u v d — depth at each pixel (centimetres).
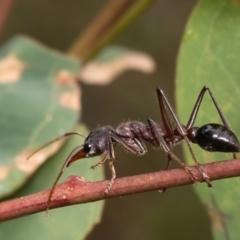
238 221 15
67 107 17
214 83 16
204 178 14
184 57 16
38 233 16
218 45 16
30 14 32
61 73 18
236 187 15
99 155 16
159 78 32
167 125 16
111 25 19
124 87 32
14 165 16
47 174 16
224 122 15
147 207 30
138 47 31
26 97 17
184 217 29
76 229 16
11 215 14
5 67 18
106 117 31
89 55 19
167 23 32
